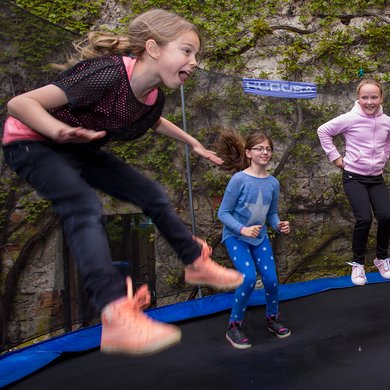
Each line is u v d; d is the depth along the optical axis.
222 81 3.75
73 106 1.13
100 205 1.08
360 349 2.19
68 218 1.04
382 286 3.40
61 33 2.62
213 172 3.79
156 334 0.96
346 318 2.75
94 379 2.02
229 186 2.62
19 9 2.42
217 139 3.43
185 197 3.70
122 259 3.51
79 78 1.13
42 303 2.50
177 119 3.64
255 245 2.62
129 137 1.35
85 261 0.98
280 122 3.89
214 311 3.01
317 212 3.95
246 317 2.93
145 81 1.22
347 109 3.90
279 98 3.89
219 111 3.73
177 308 3.07
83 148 1.27
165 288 3.63
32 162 1.12
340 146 3.94
